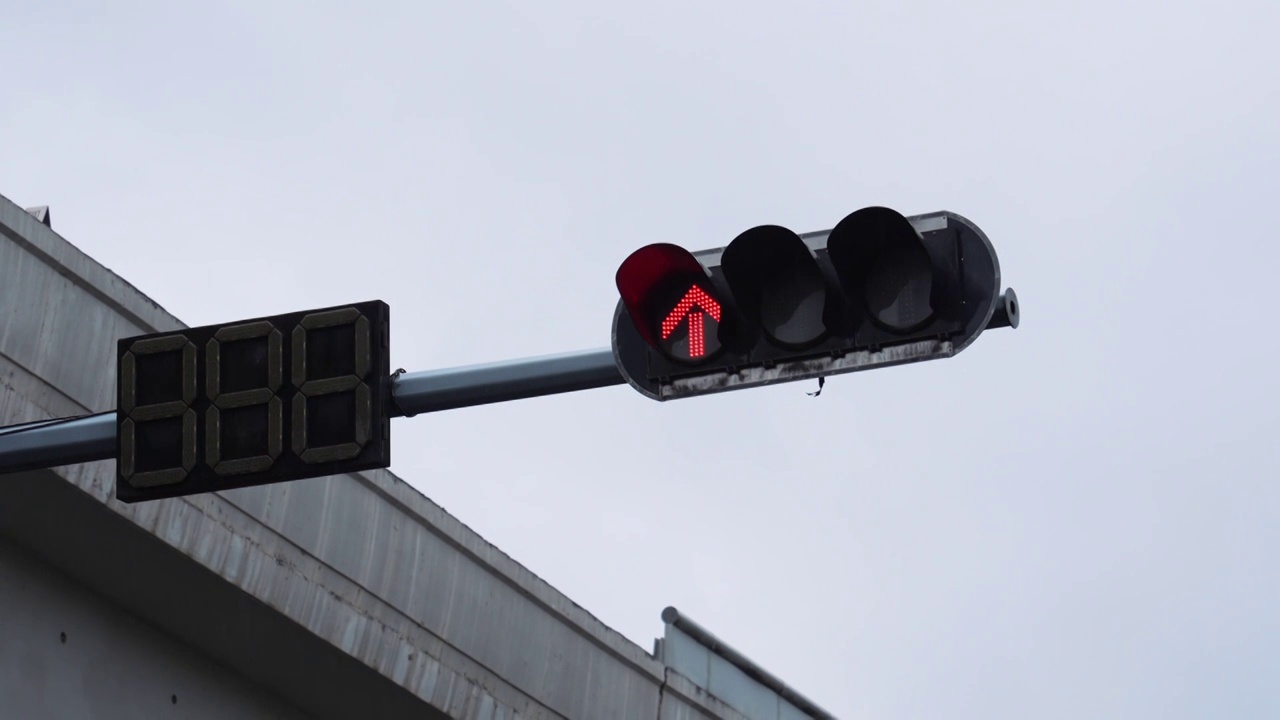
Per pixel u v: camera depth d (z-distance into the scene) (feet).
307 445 26.55
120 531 45.73
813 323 24.36
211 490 27.04
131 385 27.45
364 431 26.43
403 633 53.67
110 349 46.37
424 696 54.24
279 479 26.71
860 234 23.99
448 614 55.36
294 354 26.96
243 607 49.44
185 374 27.30
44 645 46.11
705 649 68.08
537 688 58.54
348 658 52.16
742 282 24.64
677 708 64.85
